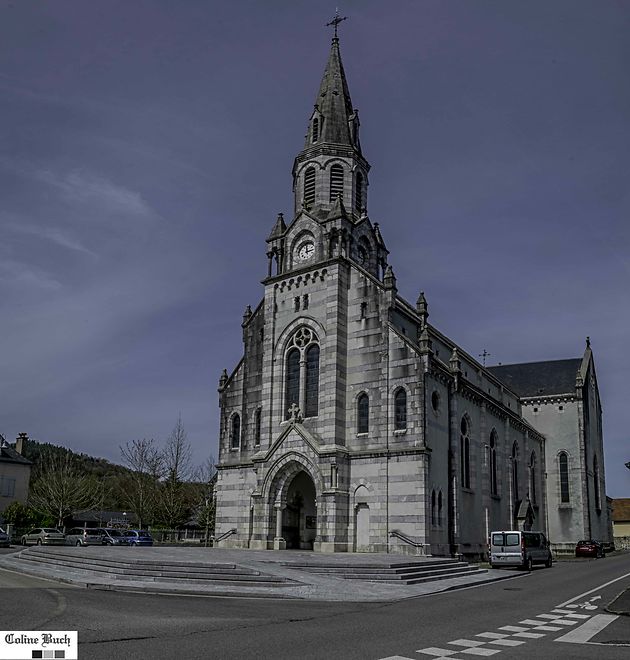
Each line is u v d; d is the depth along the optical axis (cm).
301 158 5953
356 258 5572
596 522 8388
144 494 8681
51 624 1764
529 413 8425
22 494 8838
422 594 2922
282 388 5400
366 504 4803
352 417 5041
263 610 2245
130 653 1437
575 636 1864
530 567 4703
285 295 5575
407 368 4875
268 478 5144
